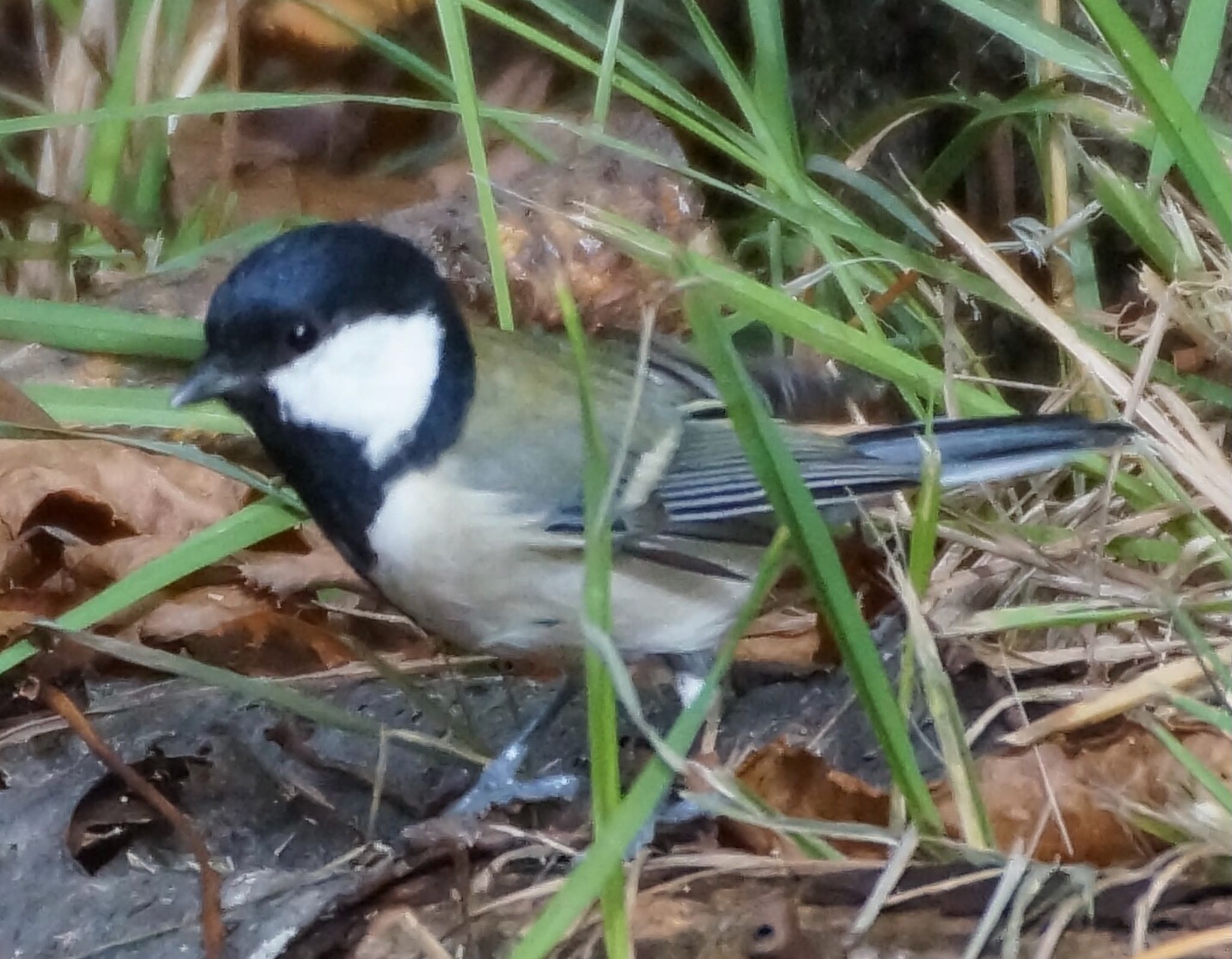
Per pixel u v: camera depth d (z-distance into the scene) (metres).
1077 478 4.09
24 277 4.83
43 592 3.65
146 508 3.79
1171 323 4.00
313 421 3.04
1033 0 4.29
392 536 3.09
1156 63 3.06
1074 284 4.40
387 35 6.52
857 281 4.38
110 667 3.65
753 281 3.78
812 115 5.63
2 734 3.37
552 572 3.14
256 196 5.48
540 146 5.05
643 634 3.39
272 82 6.55
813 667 3.69
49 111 5.05
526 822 3.13
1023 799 2.92
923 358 4.59
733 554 3.44
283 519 3.41
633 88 4.19
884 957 2.46
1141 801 2.86
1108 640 3.51
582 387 2.19
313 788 3.23
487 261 4.75
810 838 2.69
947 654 3.47
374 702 3.66
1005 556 3.40
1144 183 4.63
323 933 2.67
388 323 3.02
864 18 5.34
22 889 2.94
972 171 5.11
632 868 2.65
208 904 2.64
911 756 2.54
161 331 3.83
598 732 2.18
